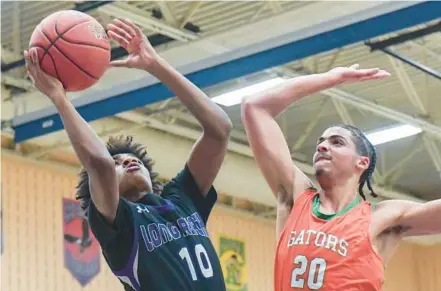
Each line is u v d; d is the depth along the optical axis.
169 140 14.48
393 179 17.47
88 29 4.54
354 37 9.01
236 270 16.22
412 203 4.65
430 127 14.74
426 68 12.24
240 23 12.10
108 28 4.66
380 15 8.86
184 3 11.38
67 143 13.28
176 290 4.31
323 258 4.46
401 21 8.73
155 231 4.43
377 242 4.61
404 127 14.72
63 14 4.59
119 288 13.88
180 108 13.98
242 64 9.76
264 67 9.62
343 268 4.42
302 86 5.01
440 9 8.51
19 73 12.37
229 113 14.56
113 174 4.27
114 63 4.65
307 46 9.33
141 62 4.66
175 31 11.62
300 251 4.53
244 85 12.06
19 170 12.89
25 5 11.22
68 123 4.26
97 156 4.21
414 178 18.09
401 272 20.09
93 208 4.35
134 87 10.70
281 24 10.85
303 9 10.75
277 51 9.52
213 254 4.56
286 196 4.91
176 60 11.59
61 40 4.45
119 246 4.36
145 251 4.36
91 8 10.88
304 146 16.36
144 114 13.69
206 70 9.96
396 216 4.61
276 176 4.94
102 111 10.87
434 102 14.84
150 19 11.32
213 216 16.00
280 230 4.84
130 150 4.96
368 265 4.45
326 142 4.80
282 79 12.03
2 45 12.02
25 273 12.55
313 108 14.85
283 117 15.21
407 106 14.96
